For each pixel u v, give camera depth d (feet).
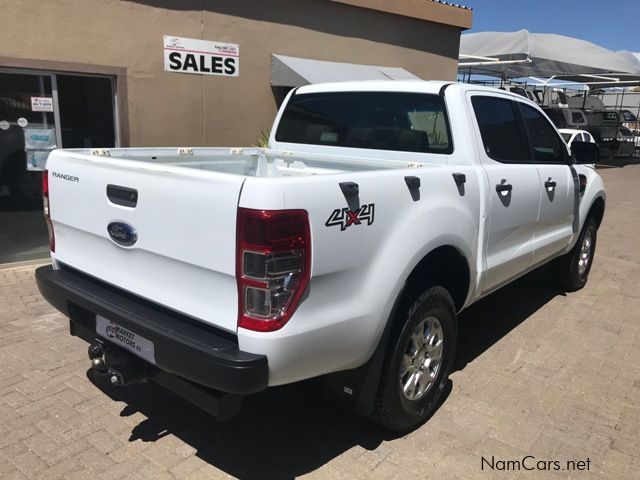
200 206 7.88
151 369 9.37
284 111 15.72
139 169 8.68
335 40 30.09
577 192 17.17
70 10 20.43
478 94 12.89
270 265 7.38
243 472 9.53
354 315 8.61
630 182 57.16
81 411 11.20
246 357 7.57
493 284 13.24
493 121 13.21
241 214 7.41
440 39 36.19
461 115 12.09
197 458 9.88
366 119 13.74
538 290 20.03
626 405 12.07
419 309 9.86
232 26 25.40
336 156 13.83
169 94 23.85
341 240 8.20
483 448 10.37
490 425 11.14
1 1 18.86
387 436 10.68
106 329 9.41
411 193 9.59
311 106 14.97
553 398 12.27
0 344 14.05
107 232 9.50
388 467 9.75
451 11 35.63
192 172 7.95
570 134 38.70
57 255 11.03
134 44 22.36
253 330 7.59
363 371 9.59
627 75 64.69
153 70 23.15
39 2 19.67
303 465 9.77
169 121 24.09
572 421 11.37
